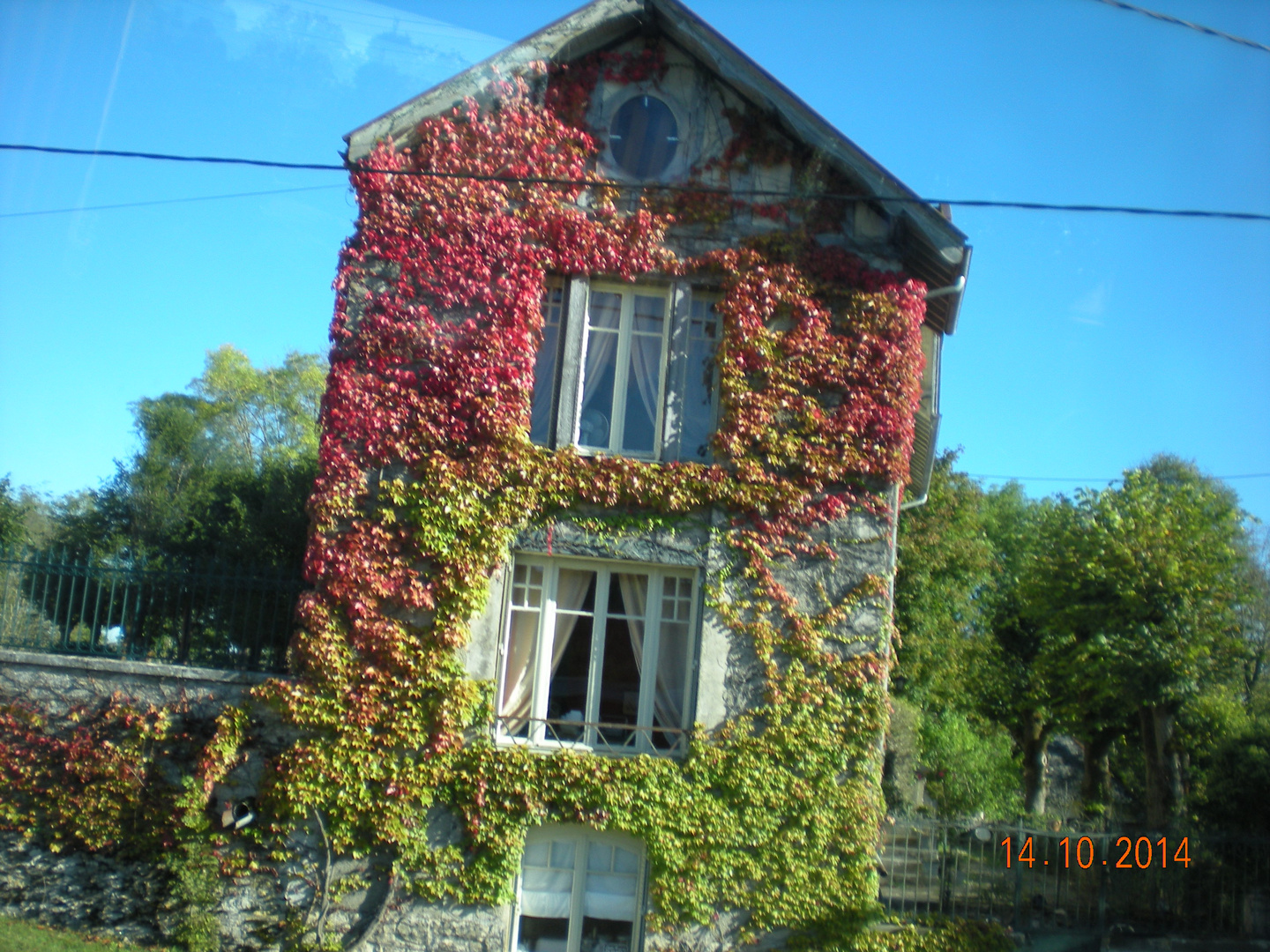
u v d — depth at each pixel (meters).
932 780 27.45
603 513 11.47
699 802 10.92
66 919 11.02
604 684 11.47
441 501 11.36
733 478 11.50
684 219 12.11
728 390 11.69
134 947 10.71
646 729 11.28
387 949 10.76
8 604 11.98
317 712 10.99
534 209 12.06
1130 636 17.59
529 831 11.14
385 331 11.77
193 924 10.77
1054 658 20.52
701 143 12.31
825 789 11.02
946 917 11.20
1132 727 21.47
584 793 10.91
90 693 11.37
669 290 12.17
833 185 12.16
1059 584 19.05
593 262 12.02
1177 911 12.66
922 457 16.12
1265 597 23.30
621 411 12.05
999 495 40.22
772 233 12.08
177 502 26.53
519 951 10.91
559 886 11.08
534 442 11.92
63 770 11.27
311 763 10.95
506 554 11.40
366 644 11.16
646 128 12.42
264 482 24.39
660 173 12.29
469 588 11.23
